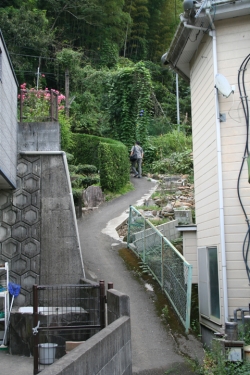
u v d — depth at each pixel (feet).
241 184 23.02
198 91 27.99
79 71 92.22
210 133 25.16
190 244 29.73
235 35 24.11
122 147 59.06
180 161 64.49
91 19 111.45
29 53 89.35
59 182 27.35
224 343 18.02
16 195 26.91
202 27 24.59
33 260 26.23
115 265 32.78
